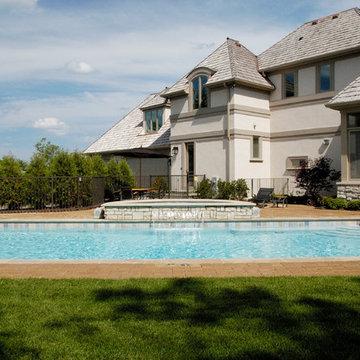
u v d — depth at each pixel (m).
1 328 4.05
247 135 19.66
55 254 9.95
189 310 4.48
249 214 13.44
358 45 17.12
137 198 20.38
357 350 3.54
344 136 15.81
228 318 4.23
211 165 20.27
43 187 16.81
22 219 13.43
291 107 20.09
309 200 17.66
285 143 20.41
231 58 20.05
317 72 19.02
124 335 3.87
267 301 4.75
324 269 6.43
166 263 6.89
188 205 13.48
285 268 6.50
